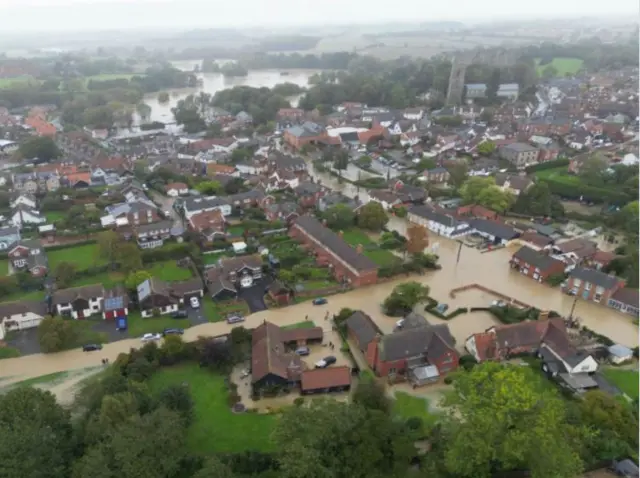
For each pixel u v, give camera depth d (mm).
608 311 118812
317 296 122312
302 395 89125
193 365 96688
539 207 166250
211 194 181375
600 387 91688
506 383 66188
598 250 140125
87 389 82875
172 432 67375
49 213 167625
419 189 182750
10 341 105125
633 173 185375
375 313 115938
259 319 112875
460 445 64250
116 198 174375
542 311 113375
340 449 65062
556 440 63781
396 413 84062
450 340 98250
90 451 64188
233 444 78188
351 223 160000
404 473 64375
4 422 67375
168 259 138000
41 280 125000
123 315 112688
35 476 60844
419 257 137000
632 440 74875
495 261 142750
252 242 146125
